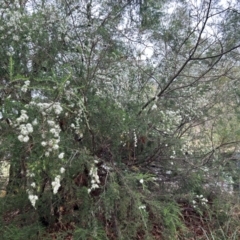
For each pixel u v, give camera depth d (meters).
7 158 2.70
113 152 3.28
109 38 3.51
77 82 3.05
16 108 2.48
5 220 2.99
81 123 3.00
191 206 3.80
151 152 3.57
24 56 3.14
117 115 3.08
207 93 4.11
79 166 2.83
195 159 3.83
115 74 3.48
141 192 3.22
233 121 4.05
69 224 3.10
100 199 2.91
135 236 3.08
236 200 3.82
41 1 3.66
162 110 3.54
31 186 2.43
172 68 4.11
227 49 4.18
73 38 3.42
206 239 3.41
